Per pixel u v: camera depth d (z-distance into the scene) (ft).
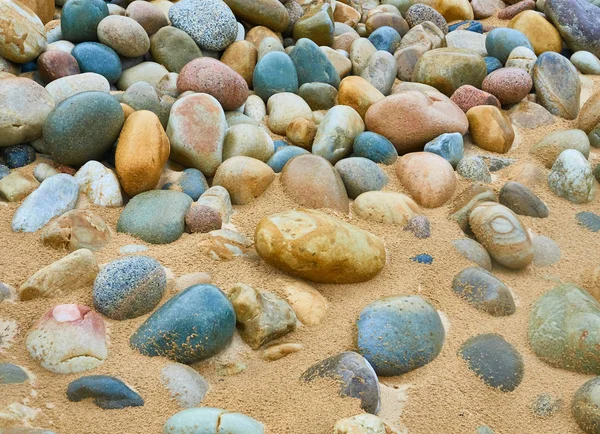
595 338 4.00
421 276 4.38
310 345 4.05
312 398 3.80
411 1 6.56
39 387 3.80
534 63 5.71
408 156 4.95
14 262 4.25
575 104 5.57
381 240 4.45
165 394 3.81
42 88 4.80
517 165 5.11
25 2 5.39
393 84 5.75
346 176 4.82
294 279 4.27
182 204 4.52
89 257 4.17
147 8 5.50
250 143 4.89
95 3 5.27
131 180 4.59
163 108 4.98
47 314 3.95
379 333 4.02
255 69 5.48
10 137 4.69
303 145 5.12
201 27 5.53
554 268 4.54
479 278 4.31
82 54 5.16
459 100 5.48
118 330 4.02
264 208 4.66
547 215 4.81
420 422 3.83
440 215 4.74
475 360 4.02
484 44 6.13
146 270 4.10
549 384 3.97
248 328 4.03
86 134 4.65
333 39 6.00
